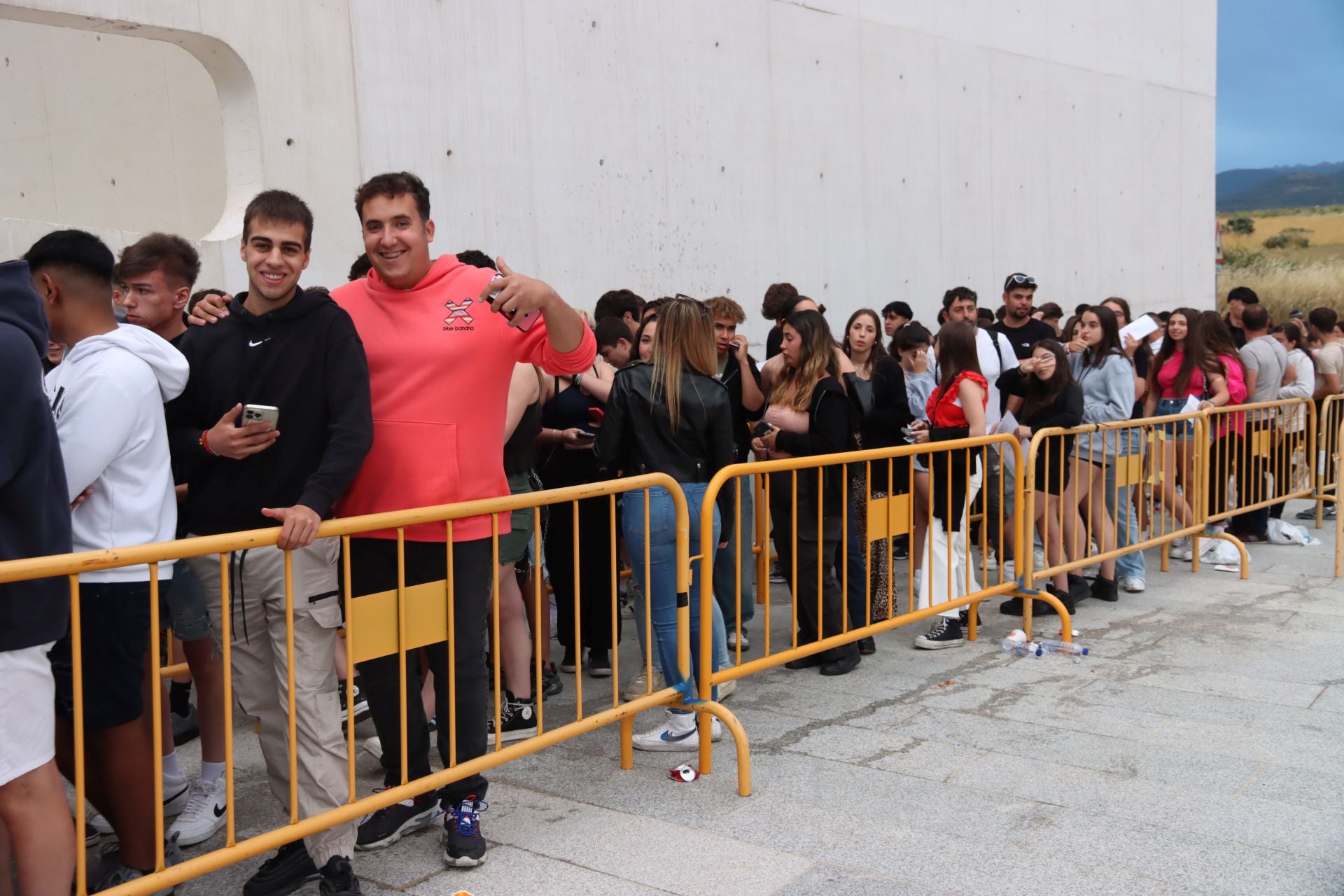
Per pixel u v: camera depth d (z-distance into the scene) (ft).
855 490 16.60
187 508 9.65
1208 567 24.40
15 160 34.50
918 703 15.20
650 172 28.12
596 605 16.74
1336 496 23.26
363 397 9.37
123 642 9.11
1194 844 10.67
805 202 32.42
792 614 21.07
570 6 26.09
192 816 11.33
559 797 12.15
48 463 7.83
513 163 25.09
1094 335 21.26
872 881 9.96
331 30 21.72
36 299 8.00
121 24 18.53
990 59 38.88
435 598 10.27
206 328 9.68
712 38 29.48
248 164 20.84
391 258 9.96
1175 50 49.01
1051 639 18.34
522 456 14.10
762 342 31.30
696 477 13.69
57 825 7.98
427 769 11.14
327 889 9.55
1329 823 11.11
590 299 26.84
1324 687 15.65
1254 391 26.43
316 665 9.52
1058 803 11.70
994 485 18.58
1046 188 41.88
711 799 11.97
